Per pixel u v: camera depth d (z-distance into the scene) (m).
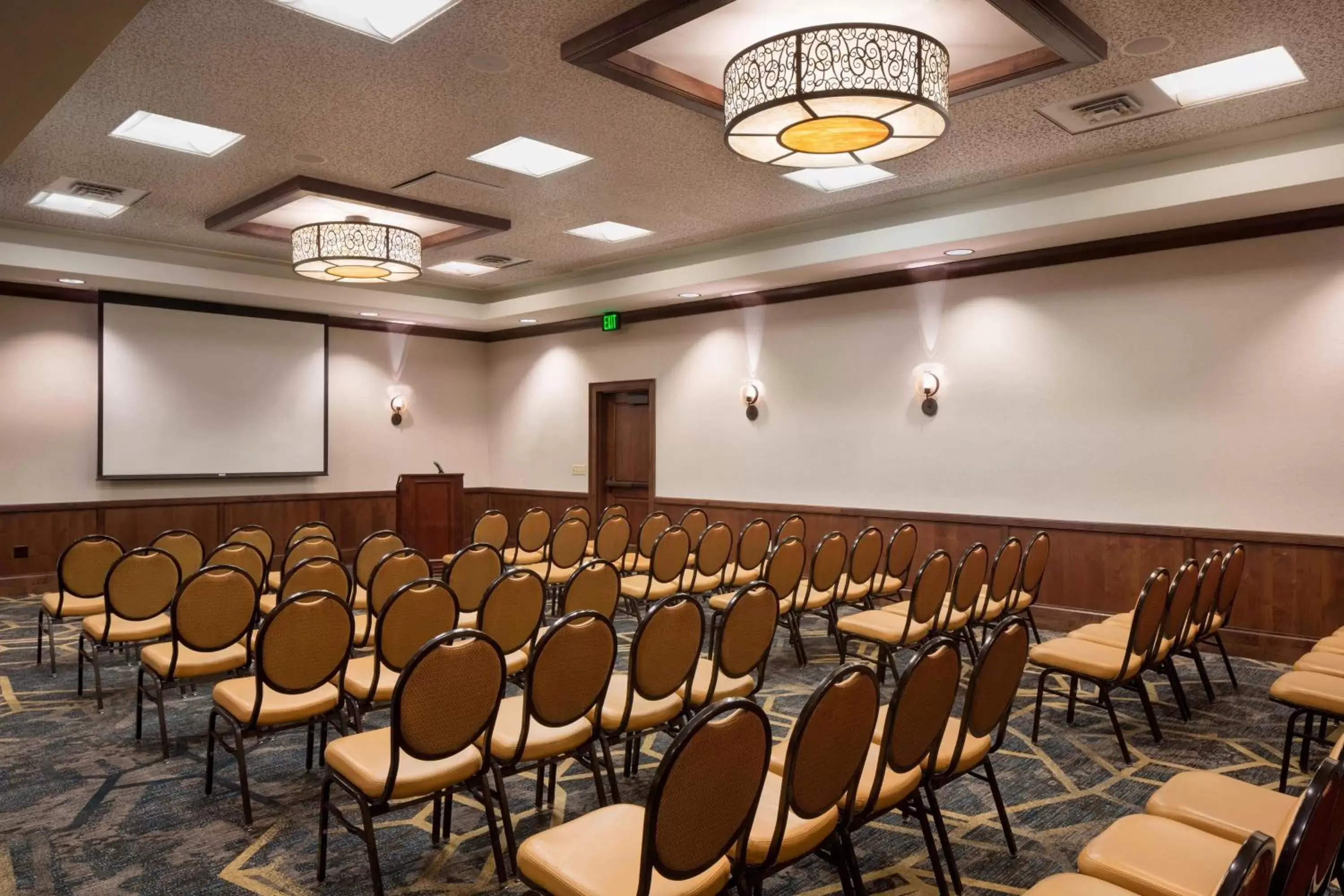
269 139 4.98
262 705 3.18
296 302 8.93
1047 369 6.59
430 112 4.57
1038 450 6.64
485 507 11.55
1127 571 6.23
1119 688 4.73
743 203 6.45
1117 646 4.15
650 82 4.05
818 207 6.58
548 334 10.73
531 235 7.41
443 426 11.14
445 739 2.51
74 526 8.30
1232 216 5.52
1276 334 5.59
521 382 11.10
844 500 7.84
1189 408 5.94
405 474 10.32
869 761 2.62
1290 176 4.81
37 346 8.11
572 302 9.05
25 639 6.14
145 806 3.29
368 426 10.42
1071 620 6.47
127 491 8.59
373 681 3.39
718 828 1.89
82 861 2.86
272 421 9.41
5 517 7.95
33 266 7.13
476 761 2.66
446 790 2.71
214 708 3.36
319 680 3.23
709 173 5.67
